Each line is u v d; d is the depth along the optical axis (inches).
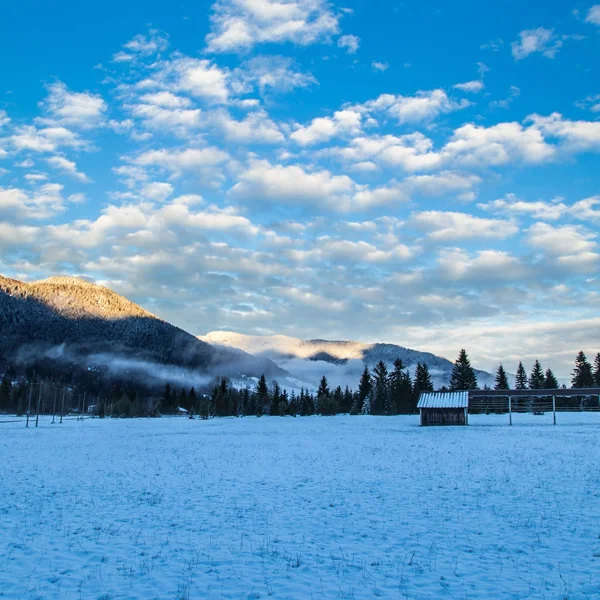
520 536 530.9
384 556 471.5
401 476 935.0
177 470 1033.5
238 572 429.1
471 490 782.5
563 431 2123.5
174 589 390.6
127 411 5590.6
